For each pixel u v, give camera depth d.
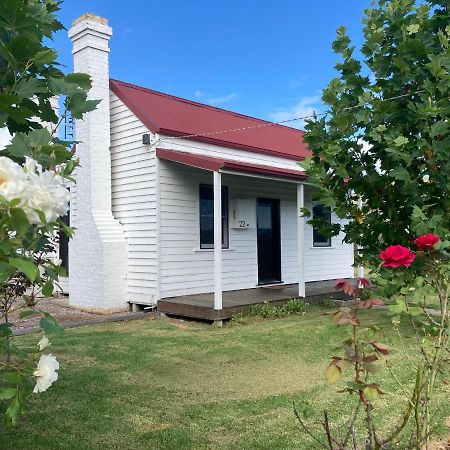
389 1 4.66
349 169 4.48
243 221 10.97
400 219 4.23
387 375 4.79
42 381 1.57
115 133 10.12
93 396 4.41
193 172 9.97
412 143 3.88
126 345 6.56
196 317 8.46
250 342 6.71
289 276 12.44
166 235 9.39
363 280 2.21
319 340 6.76
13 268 1.43
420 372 2.25
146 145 9.39
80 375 5.06
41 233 1.58
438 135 3.82
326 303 10.29
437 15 4.41
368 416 2.14
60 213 1.46
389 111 4.16
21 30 1.89
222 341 6.80
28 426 3.70
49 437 3.50
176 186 9.61
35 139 1.87
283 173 9.55
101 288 9.45
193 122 10.60
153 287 9.30
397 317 2.65
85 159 9.80
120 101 10.00
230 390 4.62
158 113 10.08
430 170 3.86
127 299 9.77
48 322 1.77
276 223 12.20
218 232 8.36
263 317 8.75
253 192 11.45
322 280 13.49
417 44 4.09
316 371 5.26
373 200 4.35
